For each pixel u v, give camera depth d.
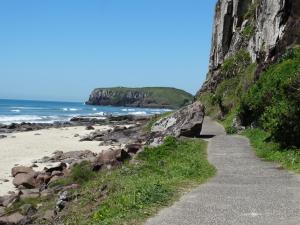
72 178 22.56
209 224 9.60
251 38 59.41
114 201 12.34
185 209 10.93
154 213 10.59
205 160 20.22
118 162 23.91
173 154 23.14
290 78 22.78
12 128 72.12
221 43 80.75
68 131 66.06
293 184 14.07
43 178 25.05
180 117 31.89
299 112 20.20
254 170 17.33
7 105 191.75
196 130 31.06
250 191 13.05
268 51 39.38
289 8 38.47
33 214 17.20
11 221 16.47
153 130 32.88
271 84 30.14
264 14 46.03
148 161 21.91
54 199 18.75
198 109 31.92
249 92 35.19
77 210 14.59
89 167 23.73
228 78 64.00
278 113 21.08
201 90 83.56
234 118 40.34
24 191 22.14
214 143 27.22
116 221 9.99
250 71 47.66
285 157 19.12
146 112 176.88
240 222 9.70
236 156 21.59
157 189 12.91
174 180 14.96
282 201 11.60
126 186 14.69
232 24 80.00
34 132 64.06
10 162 34.59
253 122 32.78
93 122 90.38
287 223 9.54
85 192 17.20
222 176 16.03
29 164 33.41
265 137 25.89
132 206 11.30
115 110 195.75
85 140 51.19
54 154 38.38
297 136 20.28
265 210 10.70
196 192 13.01
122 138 49.09
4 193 23.39
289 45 37.59
